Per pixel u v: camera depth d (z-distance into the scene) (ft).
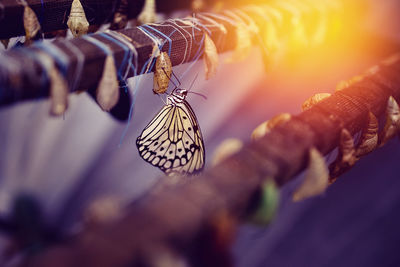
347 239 3.66
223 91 3.96
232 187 1.54
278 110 3.92
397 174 3.72
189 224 1.48
